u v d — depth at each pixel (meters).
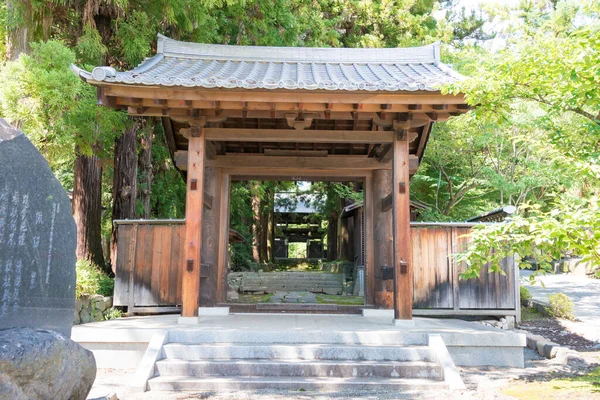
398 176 6.45
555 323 9.08
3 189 2.87
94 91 7.12
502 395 4.38
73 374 2.95
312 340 5.48
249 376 4.96
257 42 12.35
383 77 7.01
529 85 4.74
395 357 5.19
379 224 8.02
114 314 7.58
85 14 7.57
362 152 8.68
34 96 5.91
